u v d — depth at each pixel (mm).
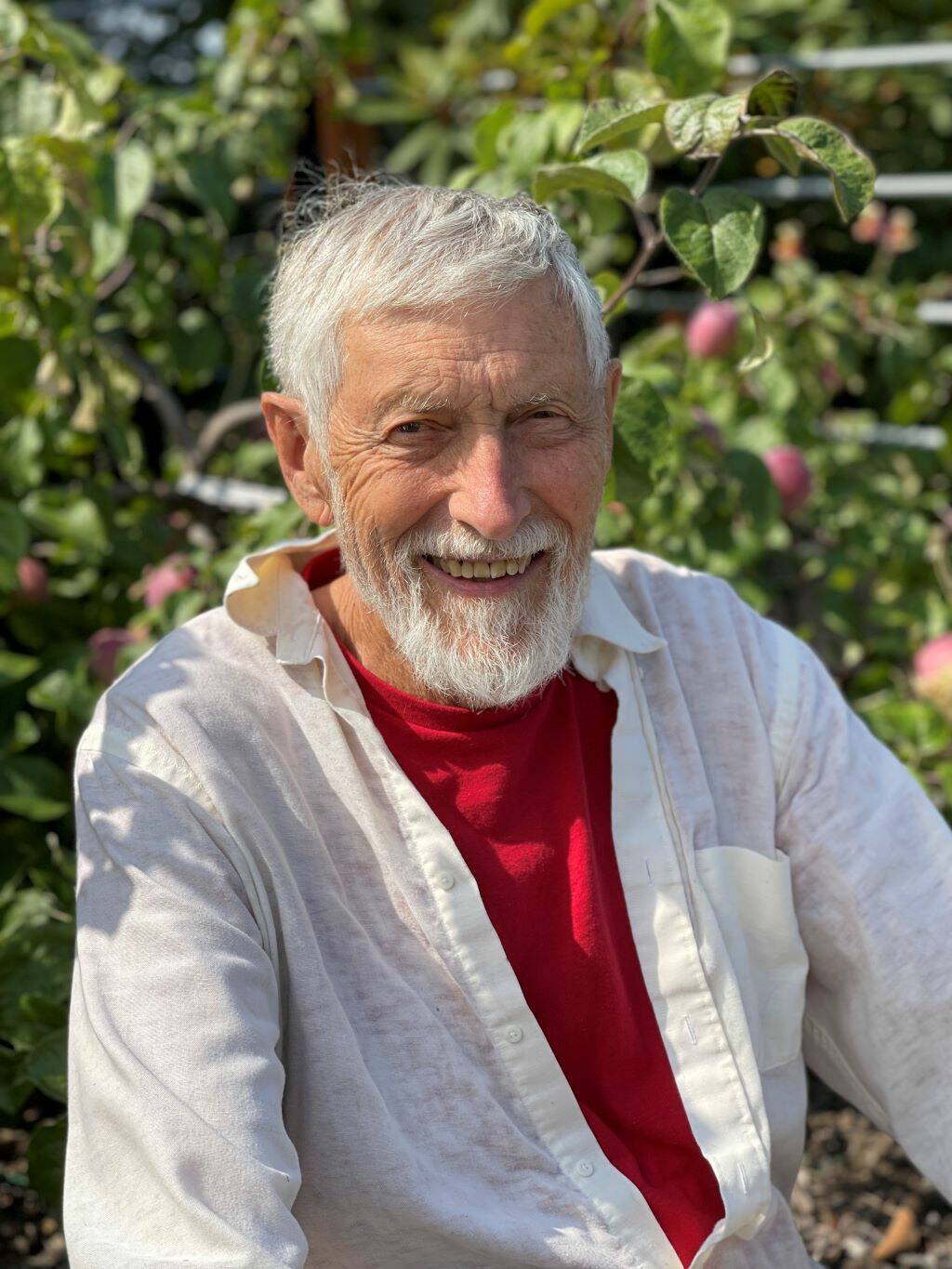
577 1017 1320
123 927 1208
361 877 1305
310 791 1314
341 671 1338
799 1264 1391
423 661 1285
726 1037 1341
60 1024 1844
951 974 1390
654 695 1423
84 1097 1168
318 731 1321
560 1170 1272
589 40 2715
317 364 1254
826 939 1431
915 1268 1981
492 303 1197
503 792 1332
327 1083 1228
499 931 1312
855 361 3207
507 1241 1222
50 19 2594
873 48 3516
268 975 1230
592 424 1276
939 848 1433
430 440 1229
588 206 2078
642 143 2076
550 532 1268
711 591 1496
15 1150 2129
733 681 1439
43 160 2125
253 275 3146
